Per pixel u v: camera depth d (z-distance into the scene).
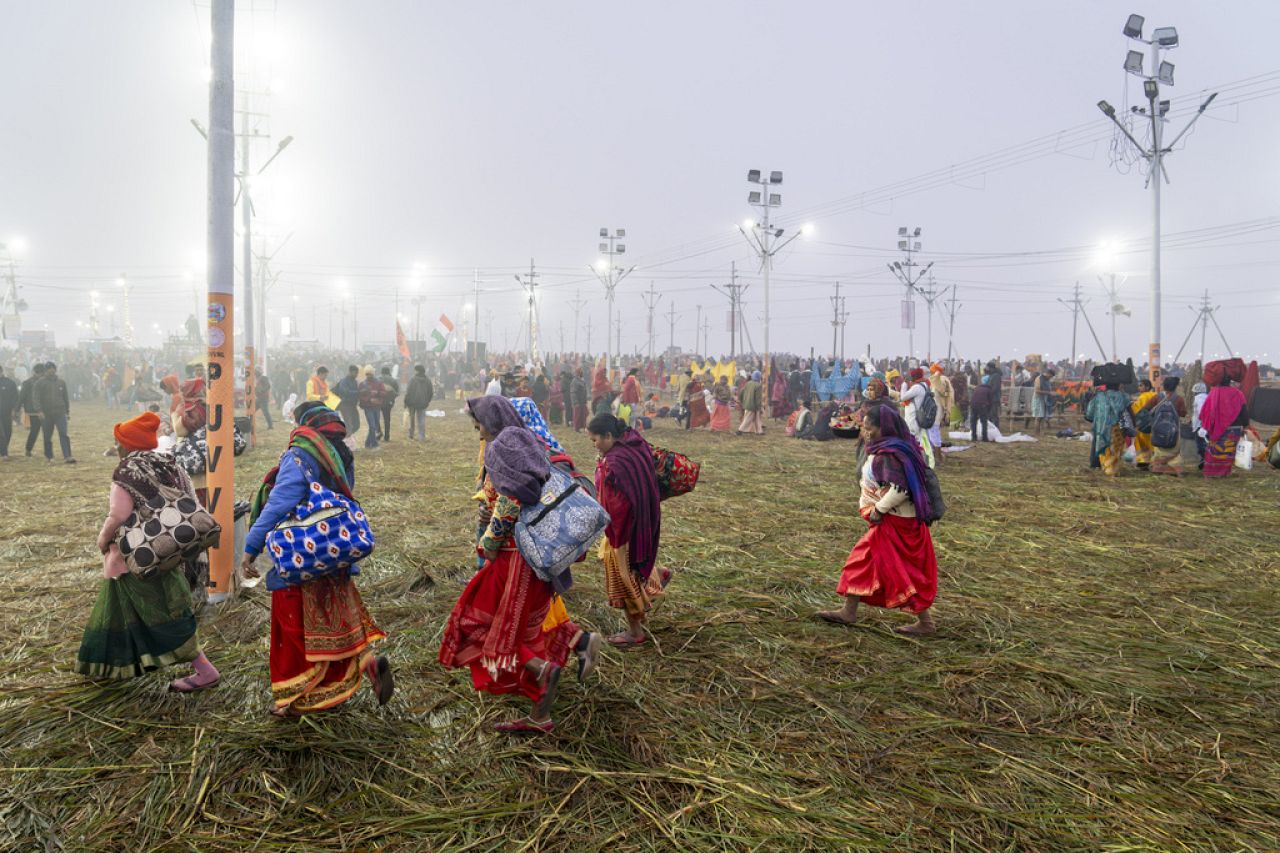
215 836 2.93
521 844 2.90
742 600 5.71
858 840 2.95
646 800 3.19
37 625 4.97
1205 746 3.65
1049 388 19.30
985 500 9.94
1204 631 5.14
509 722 3.74
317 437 3.74
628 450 4.74
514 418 3.88
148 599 3.90
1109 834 2.99
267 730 3.65
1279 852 2.87
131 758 3.42
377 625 5.08
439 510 9.01
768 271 28.50
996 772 3.42
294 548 3.48
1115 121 18.66
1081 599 5.81
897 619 5.34
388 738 3.63
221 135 5.33
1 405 13.31
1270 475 12.05
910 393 12.70
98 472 11.89
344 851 2.85
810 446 16.55
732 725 3.81
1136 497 10.16
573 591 5.83
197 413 5.73
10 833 2.91
